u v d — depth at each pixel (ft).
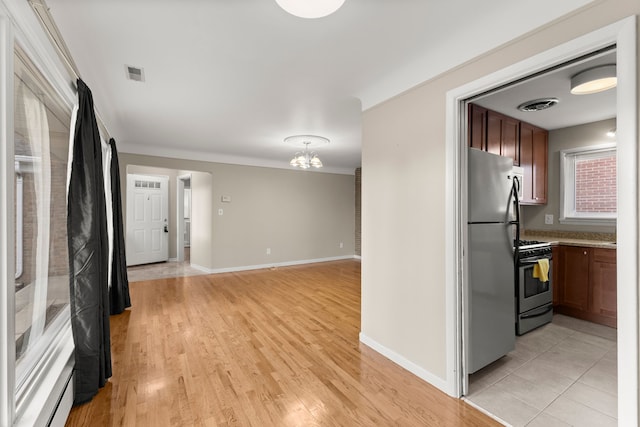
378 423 5.61
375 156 8.55
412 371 7.37
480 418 5.77
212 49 6.64
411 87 7.38
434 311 6.86
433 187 6.88
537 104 9.27
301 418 5.74
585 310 10.65
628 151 4.04
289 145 16.07
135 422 5.60
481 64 5.88
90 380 6.15
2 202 3.71
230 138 14.60
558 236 12.32
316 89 8.77
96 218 6.28
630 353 4.03
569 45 4.64
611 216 11.18
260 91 8.93
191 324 10.41
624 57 4.08
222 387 6.72
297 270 19.93
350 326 10.33
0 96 3.67
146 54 6.84
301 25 5.80
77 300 5.99
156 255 22.26
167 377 7.11
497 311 7.59
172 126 12.60
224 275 18.26
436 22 5.72
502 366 7.75
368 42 6.38
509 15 5.37
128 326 10.20
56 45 5.08
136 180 21.24
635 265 4.00
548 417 5.80
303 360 7.96
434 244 6.86
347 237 24.94
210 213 18.71
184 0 5.07
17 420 4.04
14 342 3.92
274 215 21.15
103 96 9.27
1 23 3.67
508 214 8.11
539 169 11.92
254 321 10.74
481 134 9.18
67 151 6.98
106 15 5.45
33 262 5.50
